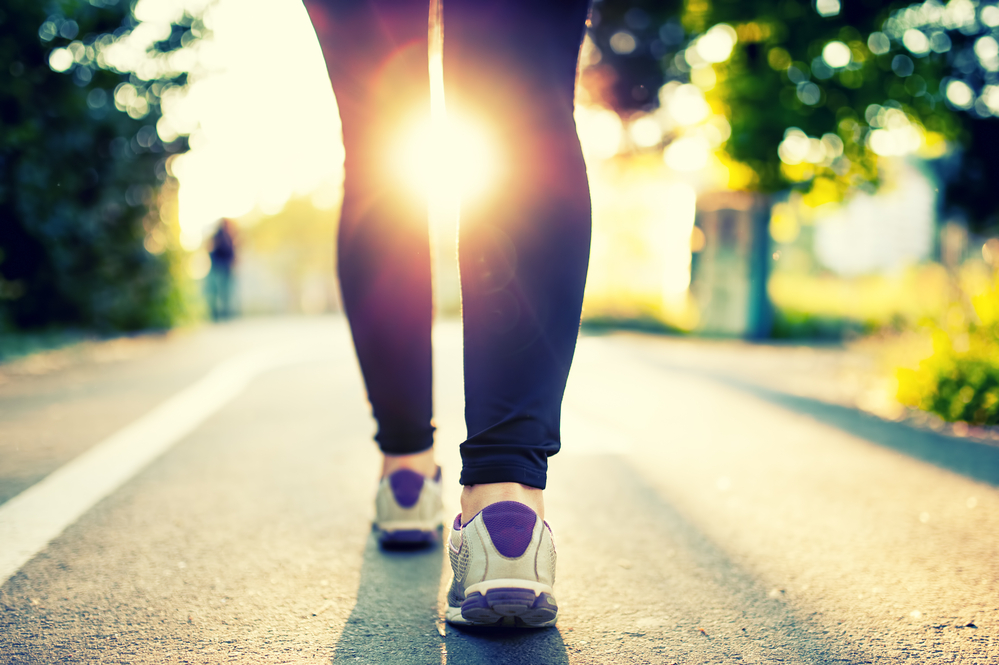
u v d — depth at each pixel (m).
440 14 1.23
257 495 2.04
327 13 1.37
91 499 2.00
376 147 1.46
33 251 6.38
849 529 1.78
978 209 9.41
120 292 7.29
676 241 11.39
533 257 1.16
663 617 1.28
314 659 1.12
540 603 1.11
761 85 8.02
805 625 1.25
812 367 5.54
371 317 1.52
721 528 1.79
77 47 5.93
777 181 8.37
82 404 3.60
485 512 1.14
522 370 1.16
